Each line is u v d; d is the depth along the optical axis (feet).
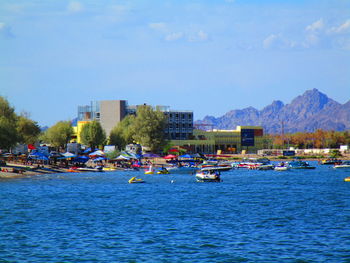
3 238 404.36
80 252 359.87
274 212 536.42
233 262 335.67
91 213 532.73
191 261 337.31
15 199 646.33
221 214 523.70
